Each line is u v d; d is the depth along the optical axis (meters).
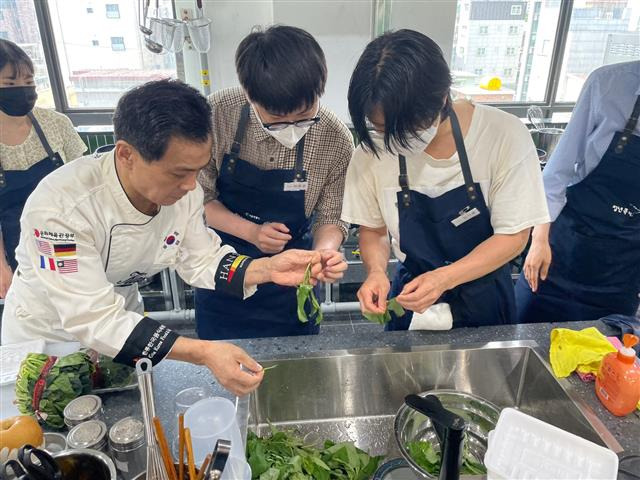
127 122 0.86
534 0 3.17
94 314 0.98
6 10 2.95
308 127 1.36
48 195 0.99
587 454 0.80
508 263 1.50
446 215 1.31
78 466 0.84
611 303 1.83
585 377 1.15
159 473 0.75
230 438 0.86
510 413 0.87
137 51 3.16
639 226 1.68
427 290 1.19
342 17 2.93
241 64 1.21
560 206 1.69
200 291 1.86
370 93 0.97
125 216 1.10
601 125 1.60
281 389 1.25
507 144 1.21
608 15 3.25
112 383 1.10
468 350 1.26
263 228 1.58
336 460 1.06
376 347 1.27
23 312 1.27
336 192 1.70
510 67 3.40
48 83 3.20
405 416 1.12
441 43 3.07
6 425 0.87
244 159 1.64
